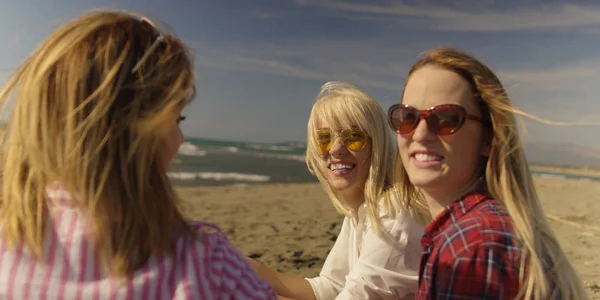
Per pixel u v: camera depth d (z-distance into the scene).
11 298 1.03
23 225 1.05
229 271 1.16
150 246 1.04
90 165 0.99
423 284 1.48
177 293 1.05
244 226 6.99
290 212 8.54
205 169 19.53
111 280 1.02
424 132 1.51
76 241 1.03
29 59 1.12
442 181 1.52
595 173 30.31
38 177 1.07
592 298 3.74
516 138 1.48
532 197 1.49
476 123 1.51
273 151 39.59
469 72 1.52
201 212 8.21
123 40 1.07
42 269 1.03
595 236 6.03
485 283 1.31
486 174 1.48
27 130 1.03
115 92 1.02
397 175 2.03
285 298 2.45
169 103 1.06
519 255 1.32
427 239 1.54
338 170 2.41
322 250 5.52
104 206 1.00
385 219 2.21
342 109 2.35
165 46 1.13
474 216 1.41
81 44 1.06
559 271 1.38
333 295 2.65
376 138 2.31
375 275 2.16
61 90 1.03
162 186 1.09
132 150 1.02
